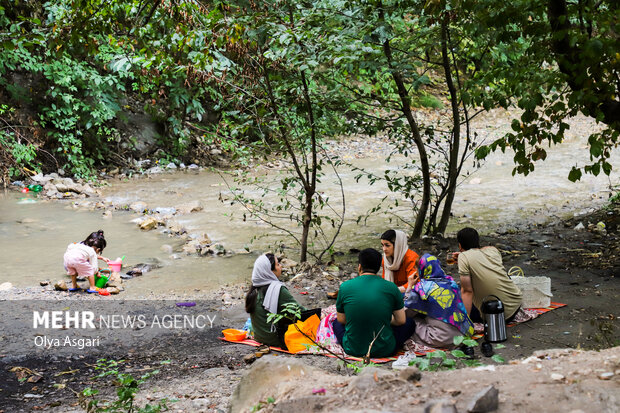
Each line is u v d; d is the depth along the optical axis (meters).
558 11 5.66
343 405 3.24
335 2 8.01
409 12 8.60
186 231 11.08
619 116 5.67
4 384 5.45
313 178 8.88
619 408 2.84
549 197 12.52
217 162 17.36
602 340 5.78
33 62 14.80
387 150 17.97
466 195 13.02
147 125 16.89
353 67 8.17
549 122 5.74
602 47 5.21
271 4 7.87
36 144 15.10
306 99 8.25
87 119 15.80
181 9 7.41
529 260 8.62
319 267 8.89
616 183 13.35
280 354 6.09
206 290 8.20
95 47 7.41
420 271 6.20
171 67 7.81
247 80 8.59
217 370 5.72
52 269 9.09
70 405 4.97
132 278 8.72
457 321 5.88
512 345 5.88
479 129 20.02
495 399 2.96
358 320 5.82
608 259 8.39
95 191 14.11
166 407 4.63
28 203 13.11
